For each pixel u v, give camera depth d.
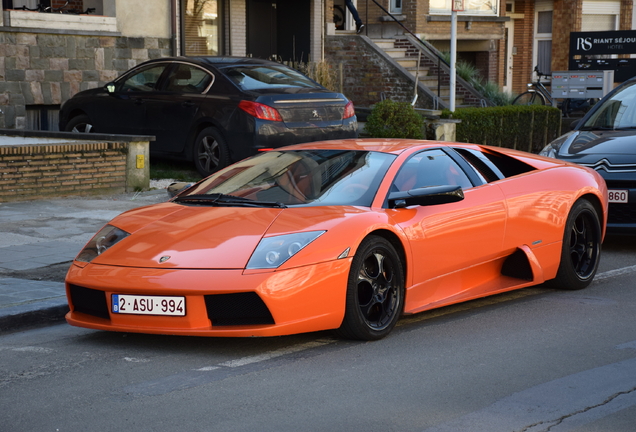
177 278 4.69
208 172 11.70
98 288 4.86
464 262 5.80
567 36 28.06
